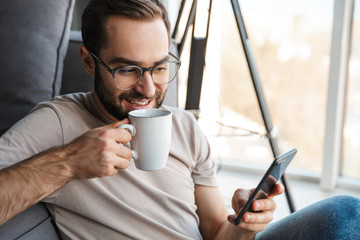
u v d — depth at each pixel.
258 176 2.59
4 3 1.16
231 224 1.01
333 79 2.20
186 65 2.10
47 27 1.21
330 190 2.38
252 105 2.56
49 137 0.92
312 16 2.28
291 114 2.47
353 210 0.94
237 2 1.51
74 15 1.82
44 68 1.19
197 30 1.91
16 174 0.76
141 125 0.78
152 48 0.93
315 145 2.47
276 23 2.37
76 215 0.95
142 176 1.01
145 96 0.95
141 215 0.96
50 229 0.95
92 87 1.33
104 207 0.94
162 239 0.98
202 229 1.13
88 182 0.93
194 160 1.12
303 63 2.37
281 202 2.29
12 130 0.88
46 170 0.78
